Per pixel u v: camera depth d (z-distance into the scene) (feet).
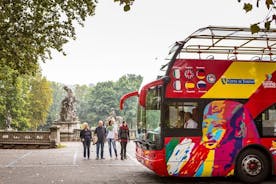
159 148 36.70
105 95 354.54
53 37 56.03
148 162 38.47
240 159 38.01
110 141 62.54
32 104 263.29
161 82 37.24
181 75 37.81
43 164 54.19
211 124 37.63
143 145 40.83
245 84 38.73
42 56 60.75
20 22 53.72
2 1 50.44
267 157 38.65
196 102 37.63
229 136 37.76
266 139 38.24
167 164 36.70
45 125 338.75
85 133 61.57
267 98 38.91
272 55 41.50
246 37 37.60
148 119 40.14
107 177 41.81
